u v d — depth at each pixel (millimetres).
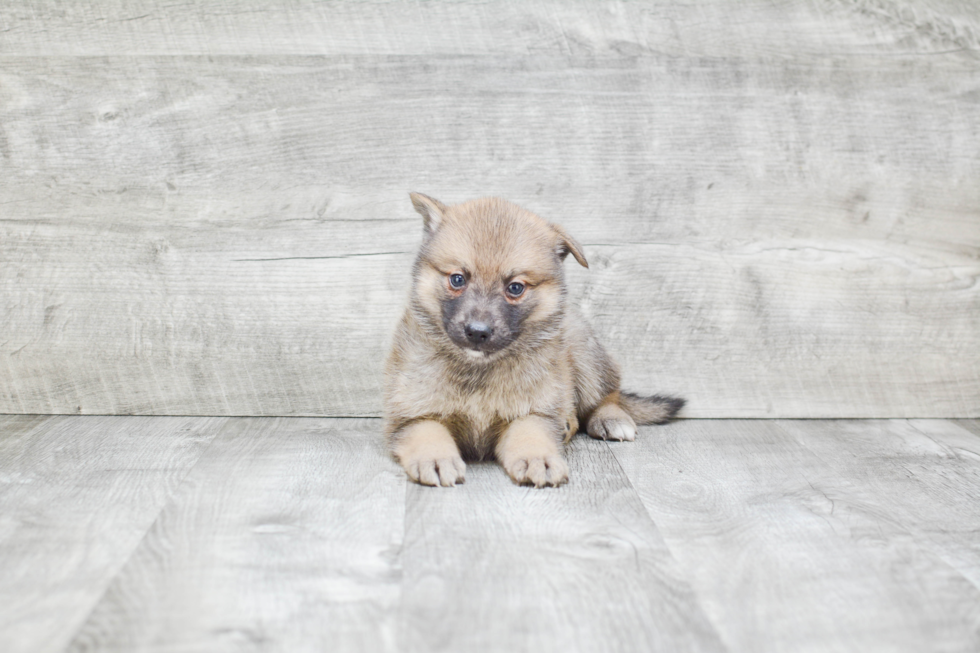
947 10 855
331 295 858
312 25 830
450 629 509
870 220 876
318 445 772
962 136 870
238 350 859
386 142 846
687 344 880
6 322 842
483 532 605
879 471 730
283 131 840
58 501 645
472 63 841
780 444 800
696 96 855
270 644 496
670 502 659
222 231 847
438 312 725
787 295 878
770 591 548
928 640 511
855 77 860
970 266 884
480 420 741
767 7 850
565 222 863
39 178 830
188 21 822
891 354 886
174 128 833
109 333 850
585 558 576
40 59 817
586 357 816
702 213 868
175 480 685
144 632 502
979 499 675
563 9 841
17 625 505
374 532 604
